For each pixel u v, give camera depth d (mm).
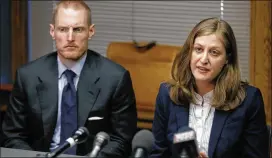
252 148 4449
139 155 3375
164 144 4660
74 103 4895
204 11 8078
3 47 8484
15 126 5000
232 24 7977
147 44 7004
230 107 4402
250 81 7707
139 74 6953
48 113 4895
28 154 3812
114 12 8383
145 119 6914
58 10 4895
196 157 3391
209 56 4336
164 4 8195
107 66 5039
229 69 4434
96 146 3451
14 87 5074
